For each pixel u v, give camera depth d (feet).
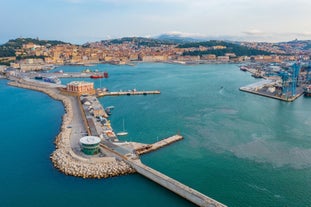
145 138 459.73
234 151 408.87
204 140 451.53
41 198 289.12
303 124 536.01
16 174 336.70
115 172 333.83
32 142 439.22
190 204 282.77
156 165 364.38
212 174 341.62
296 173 344.08
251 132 489.26
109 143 414.41
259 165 365.40
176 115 597.52
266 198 292.81
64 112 620.90
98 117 558.56
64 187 309.42
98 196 293.43
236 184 319.47
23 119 566.77
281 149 416.05
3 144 431.02
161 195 297.12
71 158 362.12
